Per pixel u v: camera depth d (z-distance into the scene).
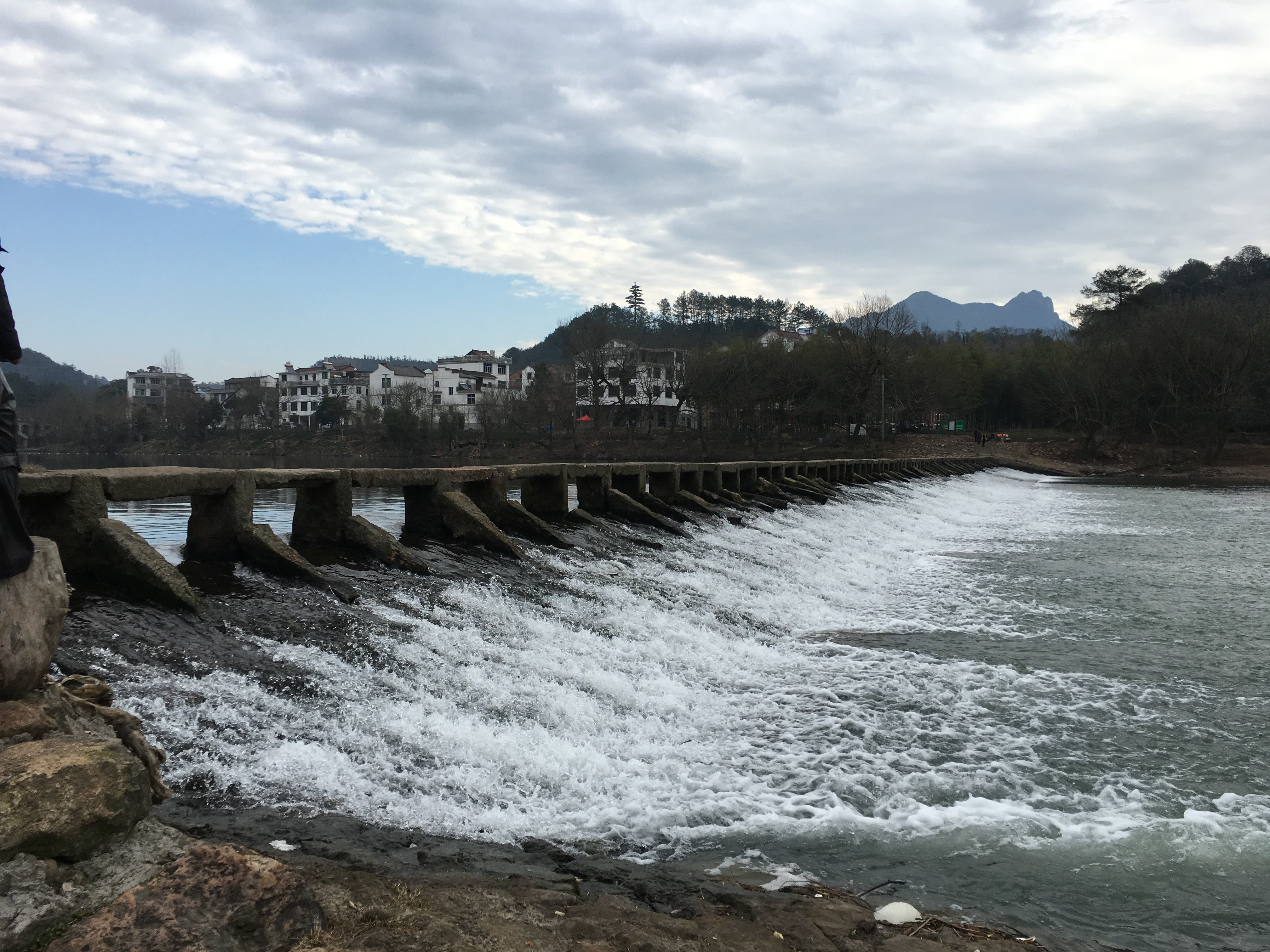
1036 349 113.69
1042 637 14.11
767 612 14.88
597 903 5.14
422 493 15.12
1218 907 5.90
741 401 91.25
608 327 103.25
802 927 5.08
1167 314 88.44
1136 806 7.62
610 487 21.33
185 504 24.34
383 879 5.01
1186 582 19.86
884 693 10.66
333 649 8.84
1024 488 62.28
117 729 4.94
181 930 3.55
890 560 22.64
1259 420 91.00
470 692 8.68
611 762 7.85
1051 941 5.37
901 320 98.31
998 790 7.86
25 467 8.66
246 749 6.59
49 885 3.60
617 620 12.45
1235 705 10.55
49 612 4.66
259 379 132.38
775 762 8.30
